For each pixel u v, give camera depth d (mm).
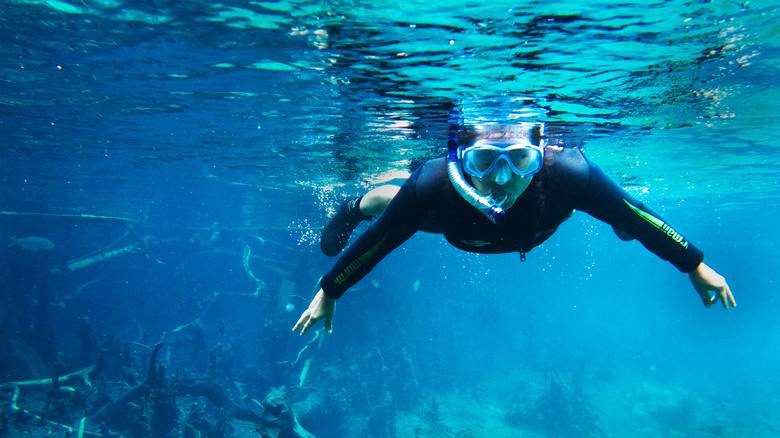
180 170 19125
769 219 42219
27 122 12688
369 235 2988
